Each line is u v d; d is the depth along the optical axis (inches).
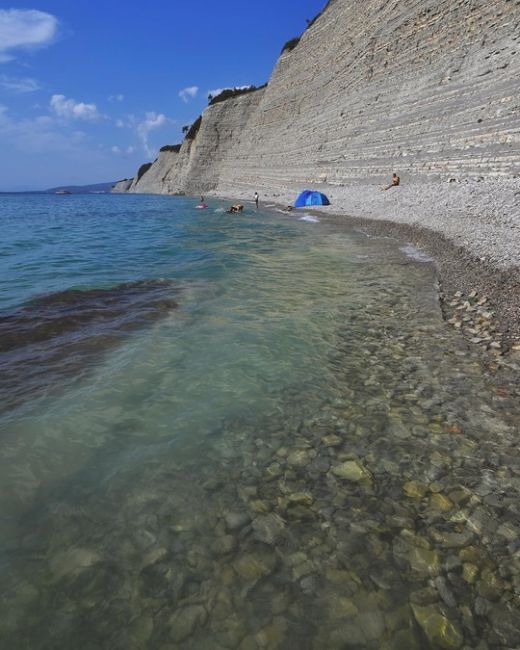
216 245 672.4
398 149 1117.1
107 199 3309.5
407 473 151.9
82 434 177.3
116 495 143.8
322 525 130.4
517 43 804.0
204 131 3016.7
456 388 206.8
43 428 180.7
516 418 181.2
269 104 2292.1
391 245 601.6
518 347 244.7
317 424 182.7
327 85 1692.9
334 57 1675.7
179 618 103.4
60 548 123.1
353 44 1529.3
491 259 409.1
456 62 978.7
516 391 201.3
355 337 274.8
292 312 327.3
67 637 99.1
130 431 179.5
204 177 2992.1
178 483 149.3
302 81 1963.6
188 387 215.2
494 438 168.9
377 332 281.9
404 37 1204.5
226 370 232.7
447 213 647.8
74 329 294.5
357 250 582.2
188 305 348.5
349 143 1407.5
